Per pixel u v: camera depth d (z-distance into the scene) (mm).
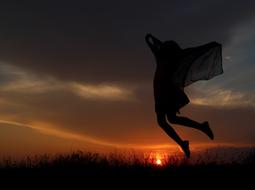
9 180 11156
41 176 11391
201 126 10328
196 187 10008
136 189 10102
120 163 12477
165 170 11320
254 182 10180
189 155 10141
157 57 10695
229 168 11258
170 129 10266
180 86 10945
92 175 11242
